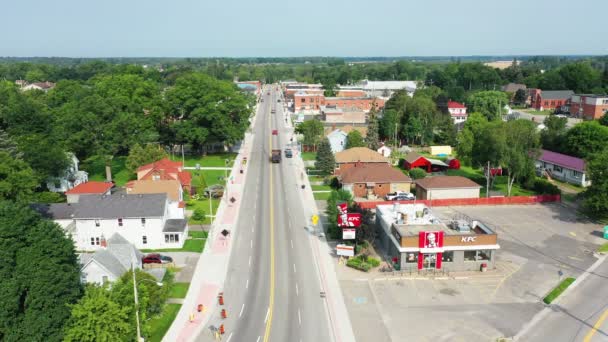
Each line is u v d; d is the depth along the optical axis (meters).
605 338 41.38
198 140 106.75
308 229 67.69
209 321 43.88
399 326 43.16
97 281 46.28
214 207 77.06
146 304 39.75
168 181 72.12
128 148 97.62
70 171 84.50
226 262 56.66
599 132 100.69
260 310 45.91
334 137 115.31
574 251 60.47
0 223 37.03
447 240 53.88
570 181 95.38
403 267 54.41
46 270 36.84
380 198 83.00
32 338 34.62
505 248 61.25
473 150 89.25
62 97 134.25
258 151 120.62
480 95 165.88
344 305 47.00
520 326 43.19
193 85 111.69
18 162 59.62
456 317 44.66
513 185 91.50
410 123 129.00
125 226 60.66
